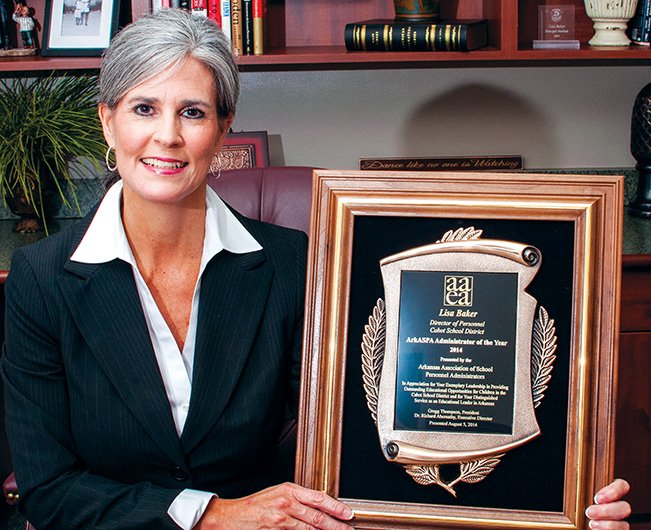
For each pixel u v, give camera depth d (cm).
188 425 145
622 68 272
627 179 275
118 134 138
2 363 150
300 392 142
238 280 150
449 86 271
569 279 139
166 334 147
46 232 249
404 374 140
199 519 141
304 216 189
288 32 268
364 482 140
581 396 137
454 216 140
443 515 138
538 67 271
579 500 137
